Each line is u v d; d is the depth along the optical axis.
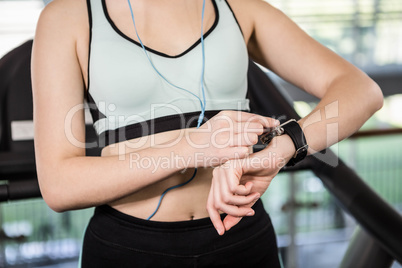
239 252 1.16
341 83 1.20
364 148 5.22
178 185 1.13
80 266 1.21
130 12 1.15
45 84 1.08
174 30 1.16
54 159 1.05
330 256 3.52
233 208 1.00
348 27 5.61
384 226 1.39
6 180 1.62
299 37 1.29
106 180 1.01
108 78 1.11
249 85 1.89
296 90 5.16
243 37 1.24
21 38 4.60
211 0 1.23
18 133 1.75
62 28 1.12
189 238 1.12
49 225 2.98
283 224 3.64
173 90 1.14
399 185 4.63
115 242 1.12
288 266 2.33
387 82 5.54
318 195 3.62
